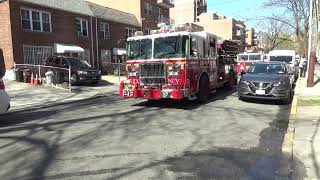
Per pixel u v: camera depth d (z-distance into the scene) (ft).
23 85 70.23
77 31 109.09
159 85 42.57
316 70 132.77
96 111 42.34
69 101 53.11
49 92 62.69
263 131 30.78
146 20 148.25
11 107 47.06
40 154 24.07
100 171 20.49
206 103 47.24
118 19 128.88
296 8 110.63
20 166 21.59
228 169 20.85
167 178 19.33
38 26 94.63
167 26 45.60
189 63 42.65
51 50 98.32
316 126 30.81
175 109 42.55
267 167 21.25
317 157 22.53
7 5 86.17
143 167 21.17
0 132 31.17
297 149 24.31
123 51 126.93
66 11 103.86
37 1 93.97
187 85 42.37
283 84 45.37
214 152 24.32
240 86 47.70
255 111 40.88
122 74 110.83
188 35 42.04
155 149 25.00
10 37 86.53
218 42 54.75
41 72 73.67
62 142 27.25
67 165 21.63
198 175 19.81
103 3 153.17
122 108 44.16
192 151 24.54
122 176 19.66
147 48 43.24
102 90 69.10
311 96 49.83
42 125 34.14
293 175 19.89
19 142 27.40
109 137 28.63
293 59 90.07
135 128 31.91
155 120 35.70
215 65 52.75
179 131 30.60
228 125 33.06
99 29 118.83
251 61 103.71
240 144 26.48
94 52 116.47
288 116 37.78
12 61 86.79
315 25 62.49
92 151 24.64
